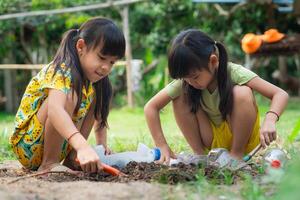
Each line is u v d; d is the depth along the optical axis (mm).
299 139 4137
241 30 9477
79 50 2699
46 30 9359
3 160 3572
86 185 2152
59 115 2527
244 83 2986
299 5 7387
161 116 6457
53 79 2631
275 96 2971
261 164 2760
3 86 9906
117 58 2701
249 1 7637
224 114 3000
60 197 1973
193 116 3104
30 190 2076
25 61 9625
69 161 2904
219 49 2910
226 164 2686
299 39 6809
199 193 2008
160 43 9828
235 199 1962
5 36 8875
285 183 1688
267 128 2867
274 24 8742
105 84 2889
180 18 9727
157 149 2893
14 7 8117
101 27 2662
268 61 10227
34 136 2768
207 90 2988
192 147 3205
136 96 8992
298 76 10453
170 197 1955
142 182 2256
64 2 8484
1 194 1978
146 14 9875
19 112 2840
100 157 2811
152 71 10008
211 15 9453
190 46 2785
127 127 6098
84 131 2900
